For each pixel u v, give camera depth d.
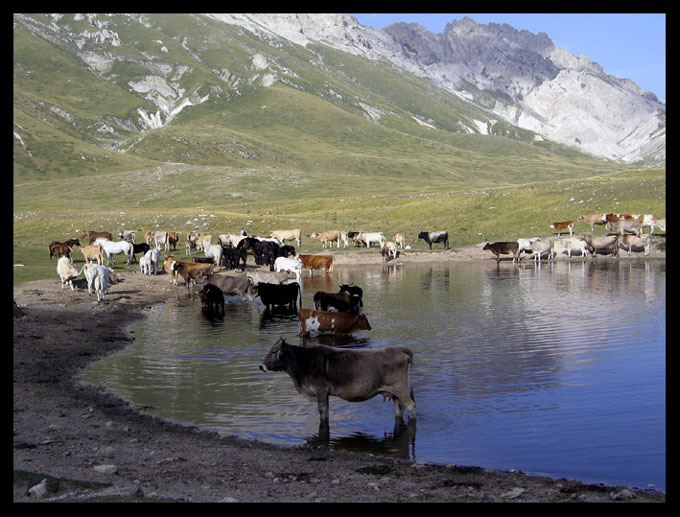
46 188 143.75
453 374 16.09
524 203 70.56
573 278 38.06
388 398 14.34
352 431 12.17
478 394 14.34
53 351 18.89
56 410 13.23
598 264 46.22
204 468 9.75
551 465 10.28
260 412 13.41
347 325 21.36
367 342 20.22
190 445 11.12
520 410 13.16
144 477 9.15
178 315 26.59
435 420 12.66
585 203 65.81
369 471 9.82
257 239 46.78
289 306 28.44
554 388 14.73
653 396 13.98
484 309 26.89
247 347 19.83
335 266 51.66
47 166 187.75
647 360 17.33
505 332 21.67
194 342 20.66
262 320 25.31
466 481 9.34
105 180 151.38
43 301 27.73
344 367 12.43
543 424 12.27
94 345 19.97
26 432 11.55
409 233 65.81
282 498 8.39
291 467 9.95
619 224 52.03
